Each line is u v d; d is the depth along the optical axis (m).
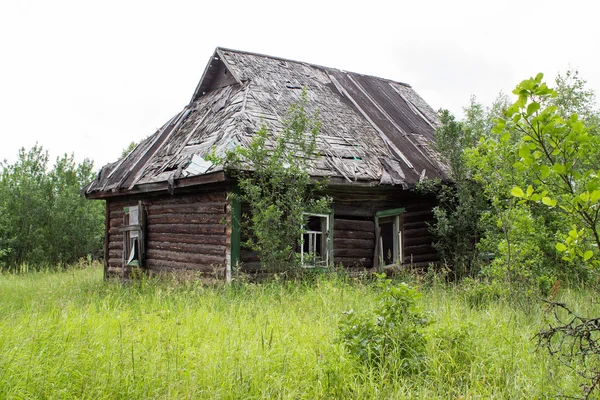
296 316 7.18
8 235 21.00
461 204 12.57
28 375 4.60
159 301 8.42
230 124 12.03
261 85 14.50
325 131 13.33
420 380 5.12
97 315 6.89
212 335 6.17
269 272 10.35
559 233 9.01
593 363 5.14
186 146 12.80
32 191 21.75
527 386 4.88
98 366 5.05
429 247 13.50
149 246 13.48
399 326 5.60
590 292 8.54
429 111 18.50
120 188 13.53
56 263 21.59
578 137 3.33
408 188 12.48
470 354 5.52
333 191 12.09
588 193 3.32
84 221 22.50
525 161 3.43
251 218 10.93
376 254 12.66
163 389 4.80
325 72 17.48
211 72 16.25
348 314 5.83
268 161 10.52
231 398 4.67
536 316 7.40
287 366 5.26
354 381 5.00
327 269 11.47
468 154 9.79
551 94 3.36
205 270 11.35
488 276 10.04
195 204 11.87
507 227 9.16
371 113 15.80
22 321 6.38
